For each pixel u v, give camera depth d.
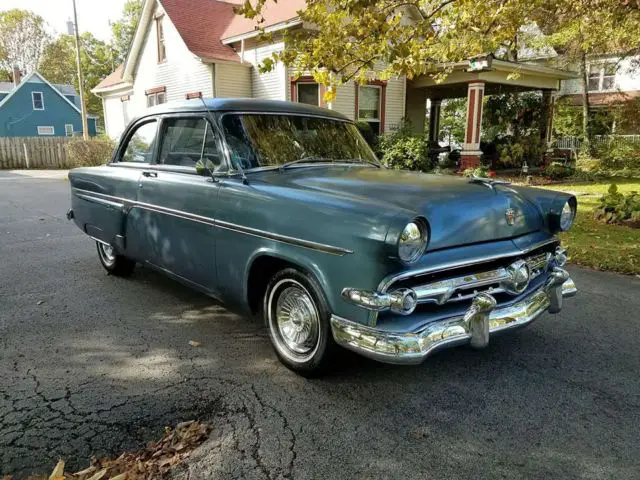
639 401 2.93
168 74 18.42
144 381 3.15
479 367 3.35
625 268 5.59
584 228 7.84
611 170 17.81
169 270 4.12
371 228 2.54
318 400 2.93
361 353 2.67
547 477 2.29
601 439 2.57
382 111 16.16
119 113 22.91
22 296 4.76
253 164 3.56
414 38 6.27
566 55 19.91
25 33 55.38
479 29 7.13
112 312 4.36
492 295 3.00
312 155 3.92
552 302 3.37
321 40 5.94
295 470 2.32
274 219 3.05
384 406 2.87
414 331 2.63
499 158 16.52
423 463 2.38
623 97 24.03
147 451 2.46
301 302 3.13
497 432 2.62
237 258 3.36
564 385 3.11
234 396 2.97
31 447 2.48
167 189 3.95
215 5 19.06
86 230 5.38
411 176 3.57
